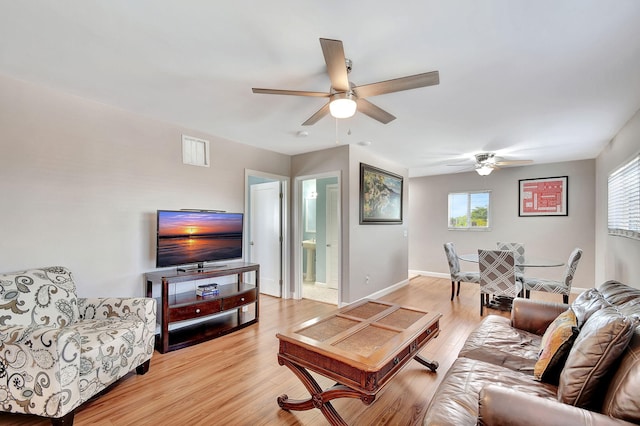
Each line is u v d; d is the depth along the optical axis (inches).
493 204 234.4
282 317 153.0
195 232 131.0
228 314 153.4
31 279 87.1
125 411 77.5
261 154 174.9
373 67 83.0
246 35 70.3
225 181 154.8
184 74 89.4
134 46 75.4
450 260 186.5
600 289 86.1
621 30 66.6
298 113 120.1
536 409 41.0
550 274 212.2
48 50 77.4
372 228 189.8
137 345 91.4
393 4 59.3
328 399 69.1
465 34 68.6
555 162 210.2
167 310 112.4
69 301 93.4
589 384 48.5
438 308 169.2
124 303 97.6
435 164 219.8
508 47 73.7
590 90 96.9
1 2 59.4
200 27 67.6
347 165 168.6
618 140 139.1
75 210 105.8
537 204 217.2
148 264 125.0
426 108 112.7
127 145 118.8
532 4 58.8
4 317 78.7
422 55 77.3
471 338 84.1
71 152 104.9
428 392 86.1
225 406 80.0
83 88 99.3
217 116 124.0
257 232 207.3
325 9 61.0
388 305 100.5
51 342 68.2
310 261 243.4
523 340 81.4
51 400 68.1
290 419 74.9
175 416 75.7
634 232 115.3
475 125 132.0
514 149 174.2
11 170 93.0
